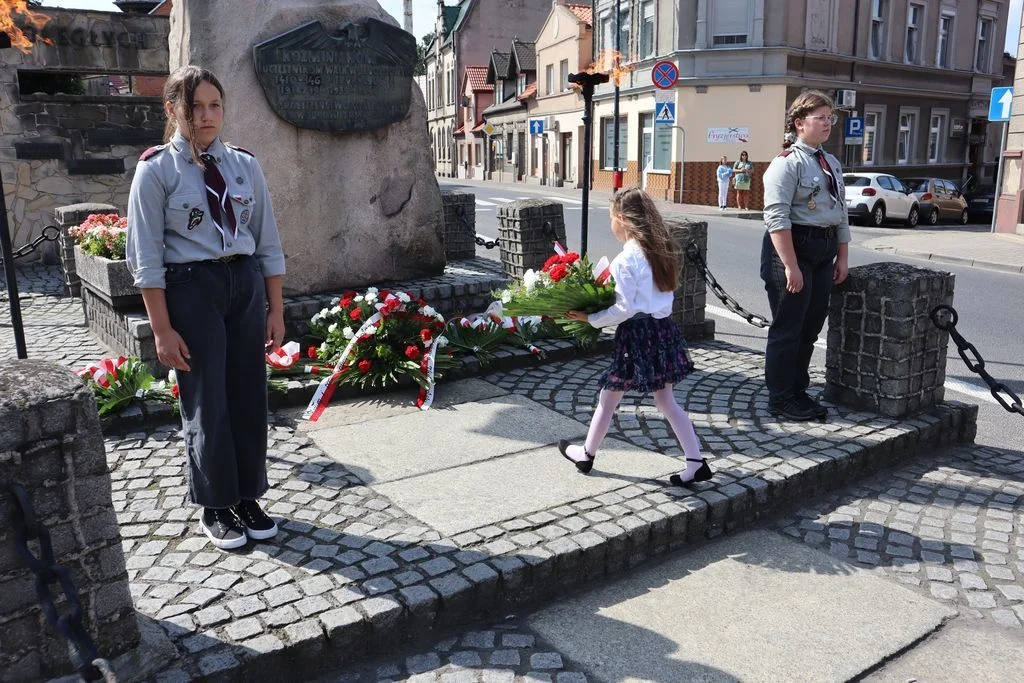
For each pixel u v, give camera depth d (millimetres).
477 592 2998
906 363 4699
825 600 3223
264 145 5887
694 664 2816
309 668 2684
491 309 6133
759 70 24797
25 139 11156
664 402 3840
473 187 36156
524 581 3121
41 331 7074
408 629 2869
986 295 10344
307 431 4656
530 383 5566
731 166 25625
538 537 3332
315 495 3758
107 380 4617
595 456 4219
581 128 34062
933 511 3982
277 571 3059
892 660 2867
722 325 8320
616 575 3387
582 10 35812
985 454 4762
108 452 4242
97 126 11500
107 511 2383
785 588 3309
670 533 3551
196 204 2973
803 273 4613
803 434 4535
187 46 5699
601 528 3414
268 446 4402
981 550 3600
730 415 4875
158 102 11789
